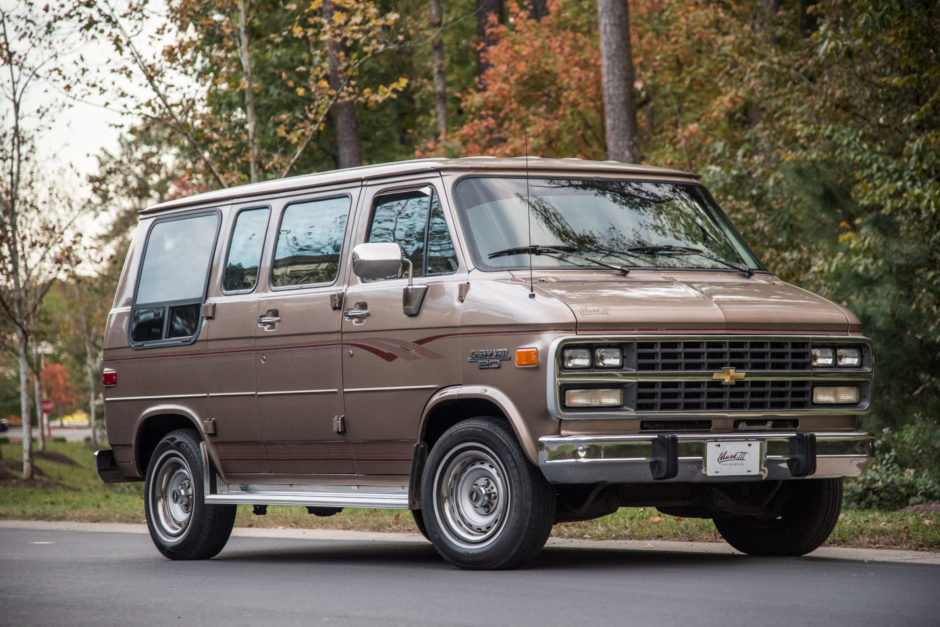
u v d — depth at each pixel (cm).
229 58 2492
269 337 1183
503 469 977
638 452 943
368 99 2492
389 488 1095
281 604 859
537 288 981
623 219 1094
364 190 1134
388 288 1080
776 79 2431
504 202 1061
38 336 3975
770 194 2258
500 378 976
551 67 3991
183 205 1334
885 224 1759
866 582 888
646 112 4262
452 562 1011
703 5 3394
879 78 2016
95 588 998
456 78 5406
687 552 1159
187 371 1276
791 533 1095
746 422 997
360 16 2447
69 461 5475
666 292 1004
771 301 1028
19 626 798
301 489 1181
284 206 1212
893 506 1590
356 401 1098
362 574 1030
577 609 782
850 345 1044
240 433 1220
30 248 3803
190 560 1275
